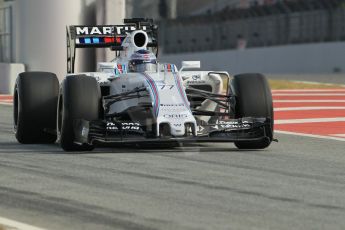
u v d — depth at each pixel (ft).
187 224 67.77
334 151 114.21
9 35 229.45
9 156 104.83
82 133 104.94
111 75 116.16
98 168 94.79
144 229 66.08
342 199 78.69
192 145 116.88
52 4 204.74
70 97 106.52
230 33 506.07
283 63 459.32
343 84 285.84
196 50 531.50
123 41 122.42
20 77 118.21
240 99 111.96
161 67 116.57
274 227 67.00
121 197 78.23
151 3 642.63
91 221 68.54
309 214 71.92
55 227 66.49
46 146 115.85
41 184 84.48
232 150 112.16
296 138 130.11
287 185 85.76
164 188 82.89
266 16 465.88
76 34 126.41
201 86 118.83
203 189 82.69
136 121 107.24
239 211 72.84
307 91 235.81
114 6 203.62
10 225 65.77
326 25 438.81
